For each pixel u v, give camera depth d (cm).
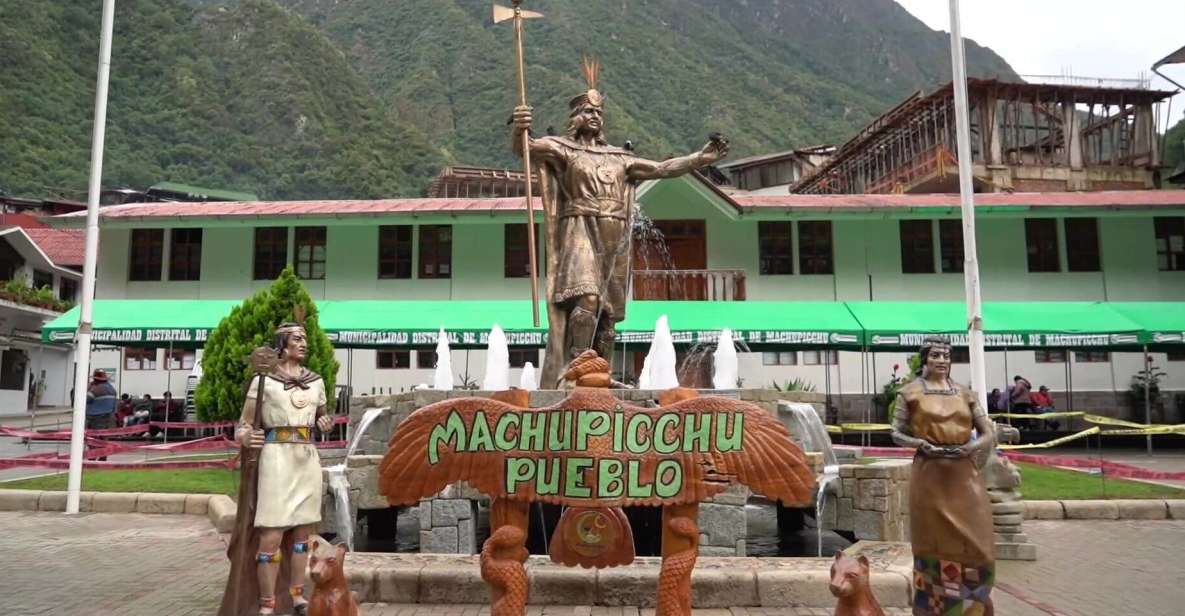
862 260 2508
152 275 2498
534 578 620
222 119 7350
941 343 533
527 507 496
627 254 901
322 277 2500
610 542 497
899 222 2520
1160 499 1140
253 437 559
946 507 506
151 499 1109
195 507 1102
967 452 509
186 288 2488
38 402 3297
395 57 11038
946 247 2511
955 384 532
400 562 662
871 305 2373
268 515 548
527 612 600
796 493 484
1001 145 3394
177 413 2436
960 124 1120
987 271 2502
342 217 2377
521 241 2494
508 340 2119
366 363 2564
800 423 939
